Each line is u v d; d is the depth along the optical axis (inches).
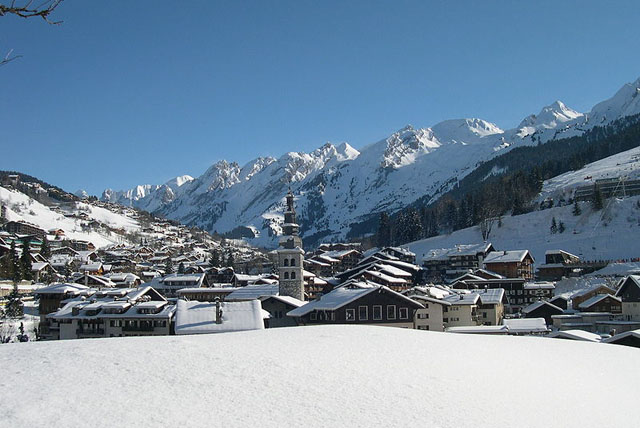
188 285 6633.9
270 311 4010.8
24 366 1117.1
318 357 1274.6
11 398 906.1
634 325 3907.5
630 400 1115.3
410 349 1429.6
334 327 1862.7
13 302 5132.9
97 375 1056.2
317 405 951.0
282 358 1246.3
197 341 1448.1
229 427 839.1
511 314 5408.5
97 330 3914.9
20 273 6515.8
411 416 924.0
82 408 876.6
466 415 944.3
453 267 7869.1
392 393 1034.7
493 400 1033.5
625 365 1460.4
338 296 3558.1
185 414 877.2
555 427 925.2
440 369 1226.0
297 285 4921.3
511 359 1403.8
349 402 974.4
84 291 5032.0
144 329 3853.3
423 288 4215.1
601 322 4151.1
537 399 1063.6
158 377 1056.8
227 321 2832.2
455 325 4183.1
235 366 1156.5
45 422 815.7
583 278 6471.5
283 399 971.9
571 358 1499.8
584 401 1079.0
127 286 6742.1
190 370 1111.0
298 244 5000.0
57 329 4138.8
